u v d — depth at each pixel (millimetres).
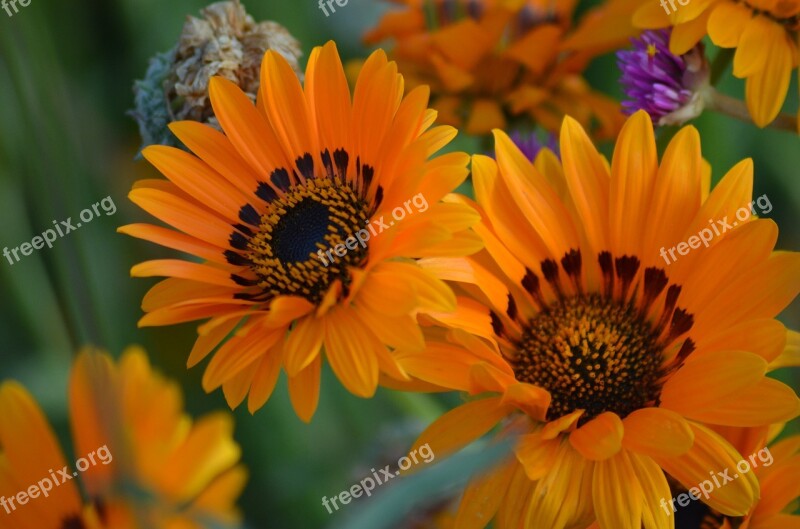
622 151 421
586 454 399
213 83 423
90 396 394
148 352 471
